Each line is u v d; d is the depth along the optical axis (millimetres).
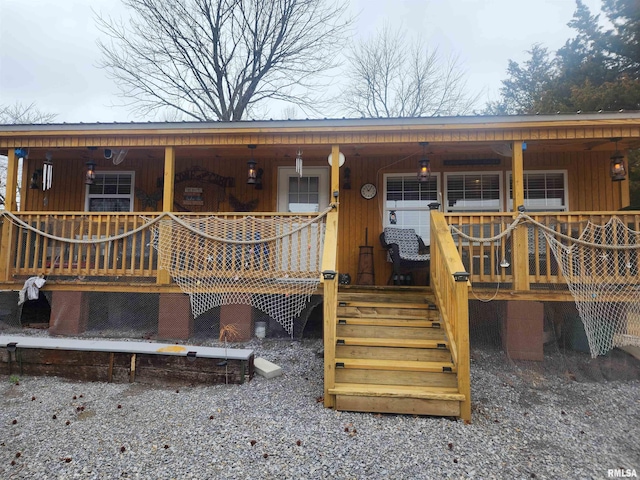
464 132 5762
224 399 3793
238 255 5512
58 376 4324
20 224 5910
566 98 16641
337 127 5828
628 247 4871
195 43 15922
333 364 3705
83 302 5887
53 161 8023
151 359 4203
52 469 2582
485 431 3303
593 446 3098
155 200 7891
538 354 5129
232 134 6031
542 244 5605
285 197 7746
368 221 7484
